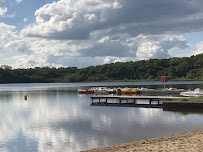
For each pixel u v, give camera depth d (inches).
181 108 1203.2
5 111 1386.6
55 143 685.9
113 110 1288.1
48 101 1915.6
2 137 768.3
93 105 1551.4
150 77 6875.0
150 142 603.5
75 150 620.4
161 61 7234.3
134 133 757.9
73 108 1428.4
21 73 7445.9
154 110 1247.5
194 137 592.1
